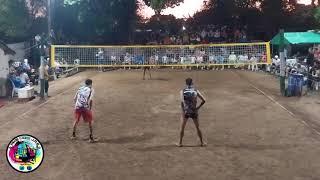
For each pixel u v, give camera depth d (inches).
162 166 486.3
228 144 568.7
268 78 1208.2
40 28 1523.1
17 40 1457.9
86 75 1306.6
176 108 792.9
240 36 1699.1
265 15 1760.6
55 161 504.7
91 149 551.5
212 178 448.5
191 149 548.1
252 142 577.0
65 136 613.9
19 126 673.0
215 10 1808.6
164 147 557.9
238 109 779.4
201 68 1454.2
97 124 682.8
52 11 1579.7
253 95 923.4
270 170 470.3
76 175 460.1
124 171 470.9
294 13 1752.0
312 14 1603.1
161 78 1216.2
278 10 1748.3
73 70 1402.6
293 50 1535.4
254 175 455.8
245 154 526.3
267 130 636.7
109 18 1653.5
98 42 1699.1
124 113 757.3
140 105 821.9
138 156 522.0
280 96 914.7
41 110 791.7
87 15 1631.4
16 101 903.1
